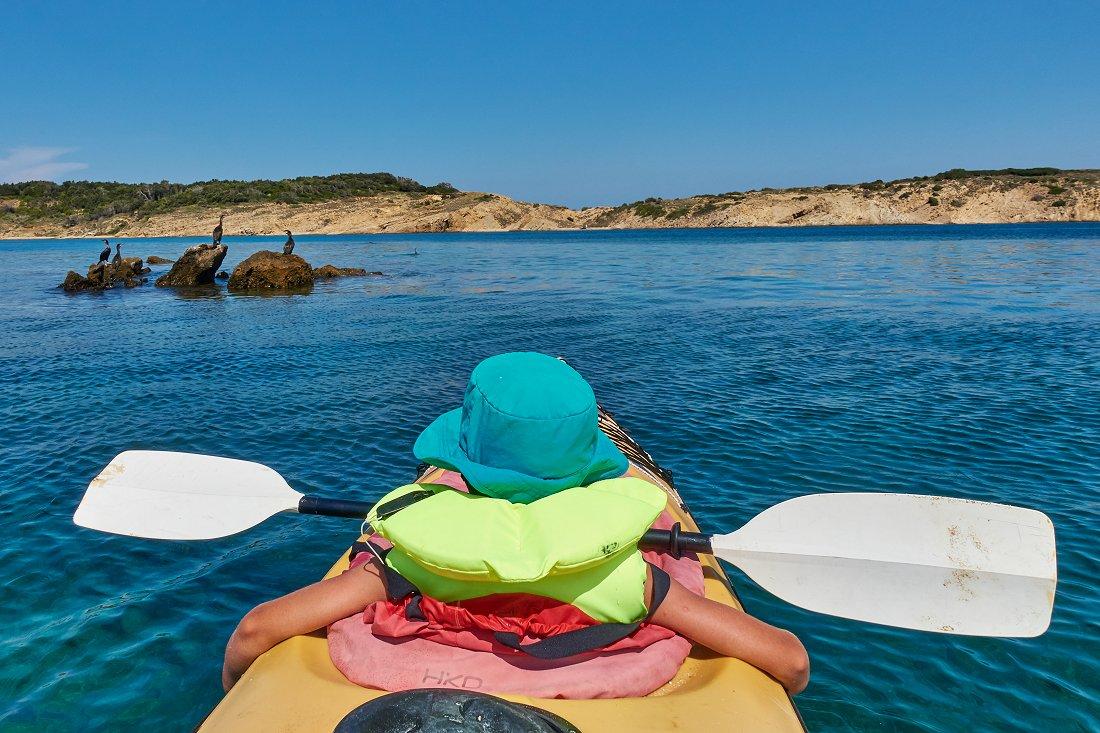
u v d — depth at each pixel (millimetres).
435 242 75750
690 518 4059
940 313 15367
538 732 1748
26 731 3127
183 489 3623
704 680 2258
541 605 2131
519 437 2031
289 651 2338
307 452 6754
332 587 2398
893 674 3531
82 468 6312
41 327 15109
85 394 8992
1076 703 3311
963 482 5840
